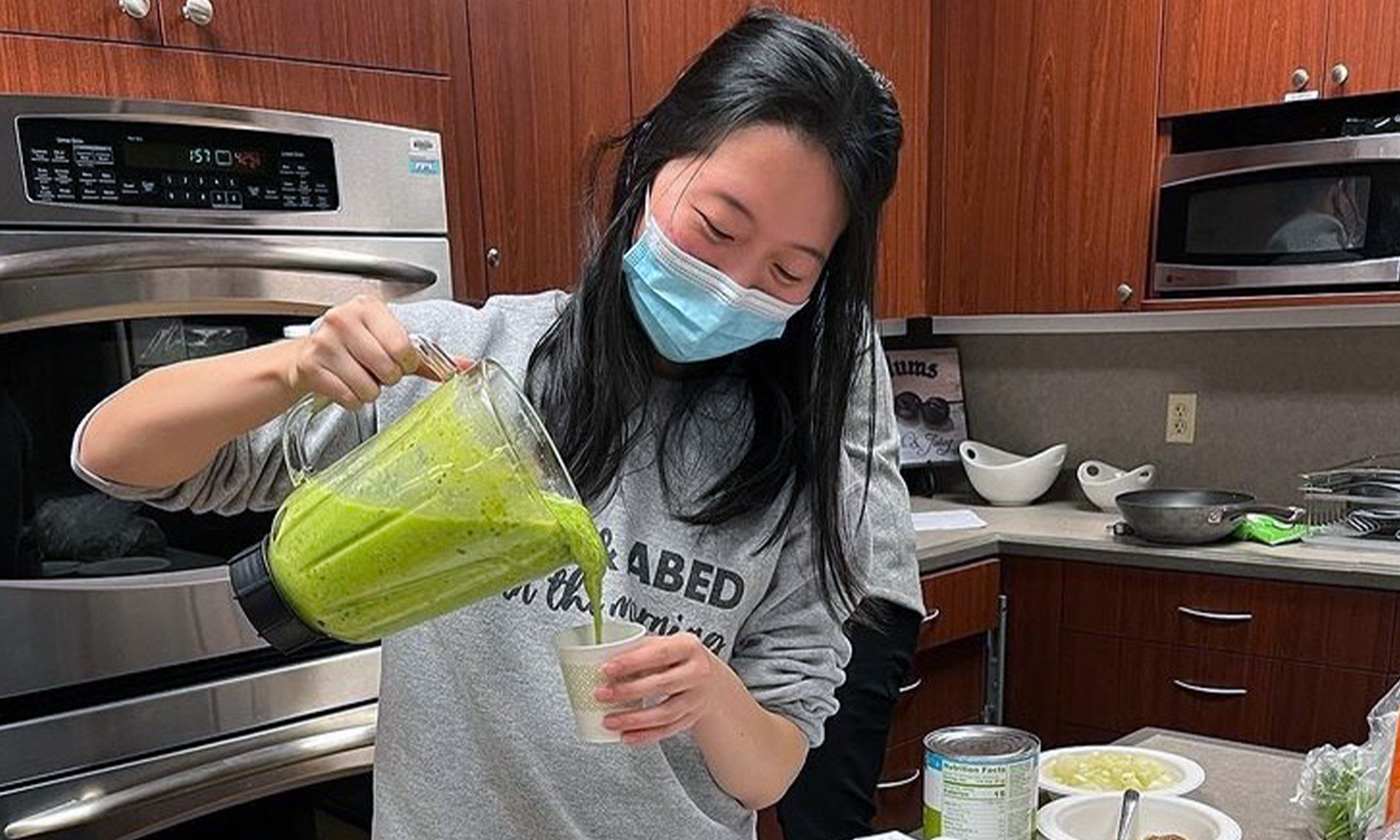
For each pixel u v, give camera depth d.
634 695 0.67
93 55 1.32
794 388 0.90
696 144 0.79
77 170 1.29
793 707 0.94
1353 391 2.59
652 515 0.87
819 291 0.88
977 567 2.52
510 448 0.65
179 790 1.35
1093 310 2.66
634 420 0.88
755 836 0.99
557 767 0.86
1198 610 2.33
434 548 0.64
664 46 2.10
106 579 1.34
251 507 0.85
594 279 0.86
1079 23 2.59
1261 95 2.37
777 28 0.82
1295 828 1.10
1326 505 2.42
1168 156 2.52
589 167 0.92
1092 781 1.17
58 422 1.30
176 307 1.34
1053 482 2.96
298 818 1.58
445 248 1.67
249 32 1.45
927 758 1.01
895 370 3.10
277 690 1.47
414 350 0.69
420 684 0.88
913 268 2.89
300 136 1.48
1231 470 2.78
